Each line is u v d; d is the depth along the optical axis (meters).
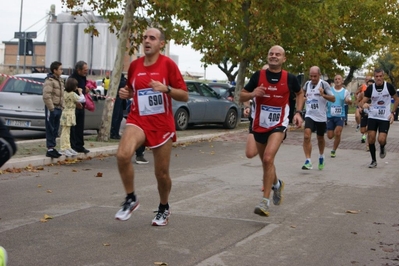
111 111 16.34
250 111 8.63
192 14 16.88
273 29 23.31
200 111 21.59
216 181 11.12
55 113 12.42
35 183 10.29
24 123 16.59
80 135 13.38
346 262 6.22
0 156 3.94
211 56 24.72
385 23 31.48
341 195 10.09
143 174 11.69
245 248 6.60
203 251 6.41
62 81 12.68
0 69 42.62
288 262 6.14
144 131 6.93
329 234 7.38
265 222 7.89
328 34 25.06
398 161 15.12
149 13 16.77
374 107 13.69
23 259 5.92
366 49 30.72
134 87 7.00
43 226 7.27
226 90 27.81
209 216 8.12
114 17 17.86
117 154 6.77
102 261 5.93
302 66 25.75
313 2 23.34
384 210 8.95
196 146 17.22
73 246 6.44
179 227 7.43
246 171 12.52
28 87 16.83
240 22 22.55
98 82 24.86
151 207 8.58
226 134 20.80
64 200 8.91
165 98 6.92
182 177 11.50
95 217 7.83
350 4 28.78
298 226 7.73
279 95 8.06
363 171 13.12
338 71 31.53
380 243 7.02
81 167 12.34
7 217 7.70
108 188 10.01
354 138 21.59
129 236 6.93
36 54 47.38
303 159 14.86
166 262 5.98
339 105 15.08
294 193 10.12
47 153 12.44
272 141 7.99
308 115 12.87
